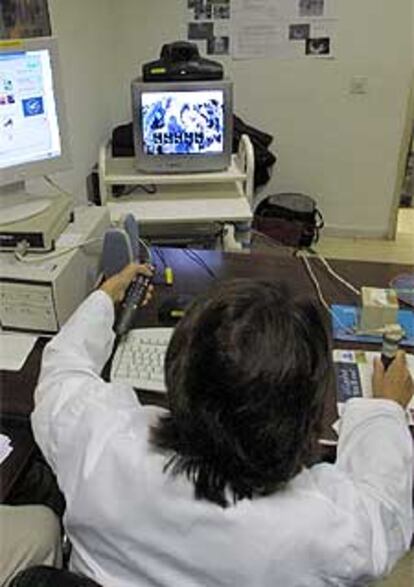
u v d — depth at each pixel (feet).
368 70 11.10
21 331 4.60
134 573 2.49
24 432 3.72
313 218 11.46
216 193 9.26
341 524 2.32
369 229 12.53
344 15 10.68
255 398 2.13
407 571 5.14
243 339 2.15
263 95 11.55
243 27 10.97
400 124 11.49
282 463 2.24
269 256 5.87
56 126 5.23
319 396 2.27
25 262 4.61
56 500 4.12
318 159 12.01
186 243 8.71
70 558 2.94
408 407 3.59
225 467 2.24
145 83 8.52
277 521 2.25
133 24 11.20
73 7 8.88
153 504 2.34
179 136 8.84
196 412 2.21
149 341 4.24
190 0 10.87
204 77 8.68
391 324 4.40
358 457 2.84
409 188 12.92
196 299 2.49
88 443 2.59
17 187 5.32
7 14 6.48
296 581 2.29
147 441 2.49
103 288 4.41
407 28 10.67
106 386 2.98
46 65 4.99
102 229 5.49
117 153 10.28
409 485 2.74
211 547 2.28
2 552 3.46
